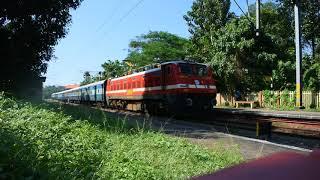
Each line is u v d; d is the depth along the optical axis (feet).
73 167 23.88
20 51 91.45
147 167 25.39
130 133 40.45
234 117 81.46
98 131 38.93
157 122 58.85
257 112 78.07
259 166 5.16
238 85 118.32
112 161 26.50
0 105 42.96
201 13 157.69
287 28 159.94
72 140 31.78
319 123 59.77
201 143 37.70
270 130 46.91
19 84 96.73
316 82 107.24
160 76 82.43
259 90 117.08
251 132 56.65
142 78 93.91
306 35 153.69
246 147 36.81
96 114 57.00
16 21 88.07
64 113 49.26
